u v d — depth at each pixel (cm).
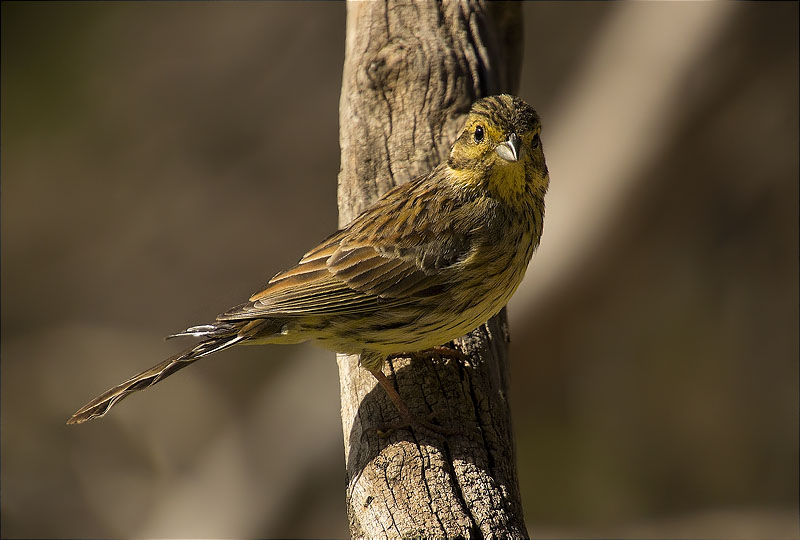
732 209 1579
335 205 1723
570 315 1483
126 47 1767
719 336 1592
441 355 740
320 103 1766
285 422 1478
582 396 1539
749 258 1609
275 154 1748
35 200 1714
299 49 1788
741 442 1549
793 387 1570
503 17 993
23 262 1695
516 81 1013
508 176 722
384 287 722
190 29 1788
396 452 649
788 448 1541
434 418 676
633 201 1470
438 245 725
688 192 1530
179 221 1725
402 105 852
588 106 1513
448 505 611
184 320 1673
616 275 1495
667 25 1483
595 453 1522
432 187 747
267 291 727
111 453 1553
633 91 1480
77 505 1504
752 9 1469
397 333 720
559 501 1497
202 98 1769
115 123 1750
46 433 1575
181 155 1748
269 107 1767
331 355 1488
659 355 1579
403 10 901
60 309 1684
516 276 746
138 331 1678
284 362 1547
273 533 1408
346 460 692
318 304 721
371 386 725
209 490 1472
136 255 1711
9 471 1522
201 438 1546
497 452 662
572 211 1455
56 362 1642
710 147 1504
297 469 1423
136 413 1566
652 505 1502
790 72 1505
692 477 1528
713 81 1471
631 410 1554
